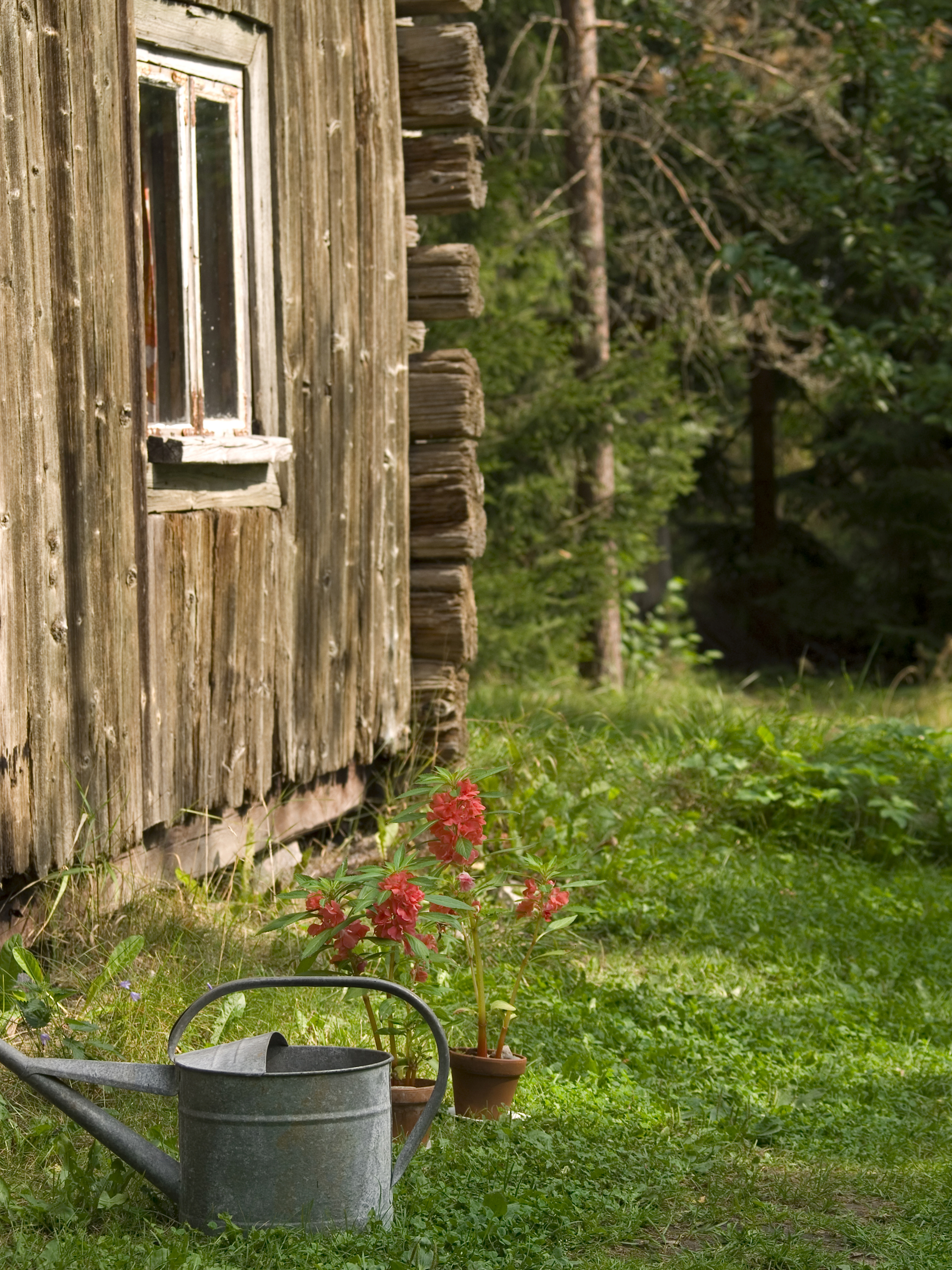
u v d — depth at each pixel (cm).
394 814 789
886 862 952
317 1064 391
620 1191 413
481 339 1470
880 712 1466
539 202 1811
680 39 1529
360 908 428
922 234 1791
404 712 816
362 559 763
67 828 524
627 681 1750
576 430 1566
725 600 2575
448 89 818
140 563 572
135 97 568
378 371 775
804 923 785
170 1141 420
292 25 687
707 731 1091
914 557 2270
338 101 730
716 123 1551
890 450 2180
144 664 575
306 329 702
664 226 1903
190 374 618
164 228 605
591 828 839
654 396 1573
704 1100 518
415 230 834
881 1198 434
